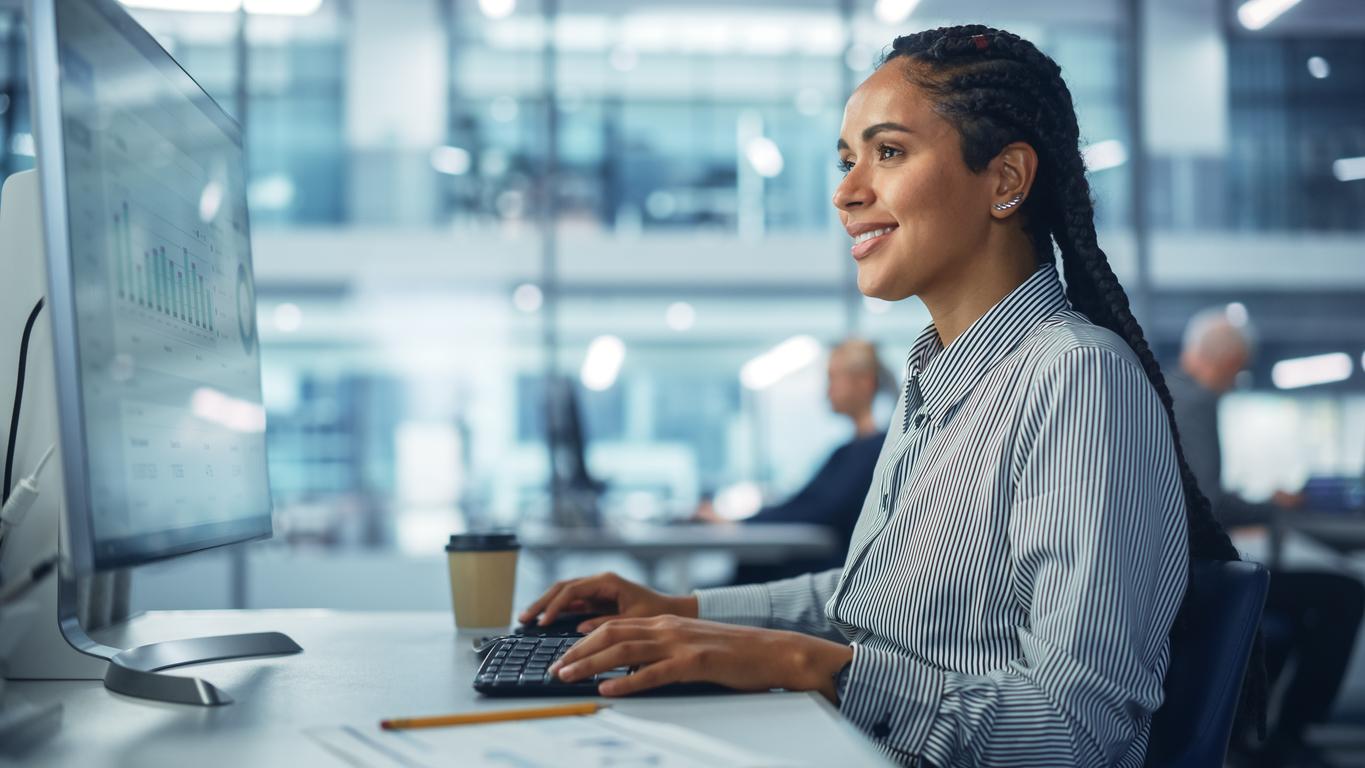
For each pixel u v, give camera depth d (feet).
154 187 3.11
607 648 2.72
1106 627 2.81
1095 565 2.86
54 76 2.51
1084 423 3.00
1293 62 20.75
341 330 22.09
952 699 2.76
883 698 2.77
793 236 23.02
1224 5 20.71
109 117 2.82
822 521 11.78
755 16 22.31
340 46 21.75
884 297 3.66
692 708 2.54
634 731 2.23
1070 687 2.76
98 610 4.01
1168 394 3.63
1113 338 3.26
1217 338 11.41
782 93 22.68
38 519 3.16
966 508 3.24
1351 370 21.16
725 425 23.79
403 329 22.09
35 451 3.29
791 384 23.32
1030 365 3.25
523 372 22.11
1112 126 20.62
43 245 2.48
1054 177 3.64
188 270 3.35
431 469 21.77
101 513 2.58
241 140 4.05
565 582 4.02
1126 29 20.67
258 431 4.00
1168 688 3.22
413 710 2.55
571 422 13.39
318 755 2.08
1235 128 20.75
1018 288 3.55
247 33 19.88
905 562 3.36
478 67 22.03
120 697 2.77
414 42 21.89
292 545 20.34
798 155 22.85
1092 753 2.79
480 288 22.16
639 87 22.40
